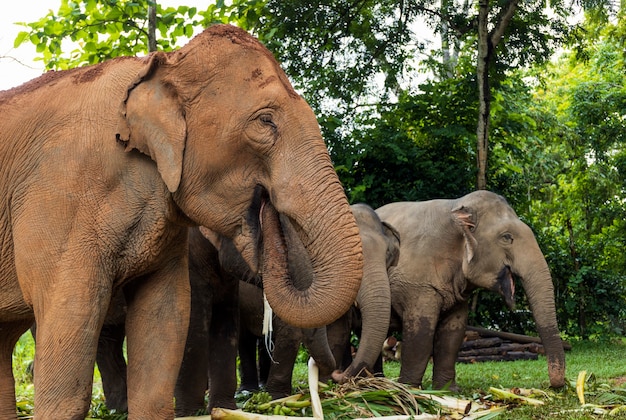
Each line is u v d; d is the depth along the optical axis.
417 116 15.38
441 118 15.36
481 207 8.56
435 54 16.72
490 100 14.80
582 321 16.27
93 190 3.88
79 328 3.79
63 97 4.06
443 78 17.50
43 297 3.85
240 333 8.04
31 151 3.98
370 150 14.23
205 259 6.06
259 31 13.65
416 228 8.70
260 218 3.84
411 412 5.42
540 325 8.12
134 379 4.15
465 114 15.22
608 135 18.19
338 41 14.92
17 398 6.63
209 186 3.81
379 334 7.20
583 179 19.64
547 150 20.78
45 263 3.84
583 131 19.03
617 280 16.39
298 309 3.67
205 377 6.01
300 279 5.34
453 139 15.14
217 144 3.76
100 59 9.43
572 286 15.90
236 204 3.81
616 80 23.03
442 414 5.62
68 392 3.77
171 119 3.76
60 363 3.76
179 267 4.24
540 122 19.36
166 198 3.89
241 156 3.77
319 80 14.66
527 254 8.33
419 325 8.31
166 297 4.19
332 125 14.24
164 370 4.14
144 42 9.41
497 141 16.09
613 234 19.28
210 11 9.18
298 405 5.30
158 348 4.15
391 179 14.58
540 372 10.12
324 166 3.68
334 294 3.57
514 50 15.18
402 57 15.17
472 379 9.44
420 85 15.34
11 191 3.98
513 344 12.77
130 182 3.89
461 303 8.52
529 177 19.16
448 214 8.63
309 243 3.63
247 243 3.82
